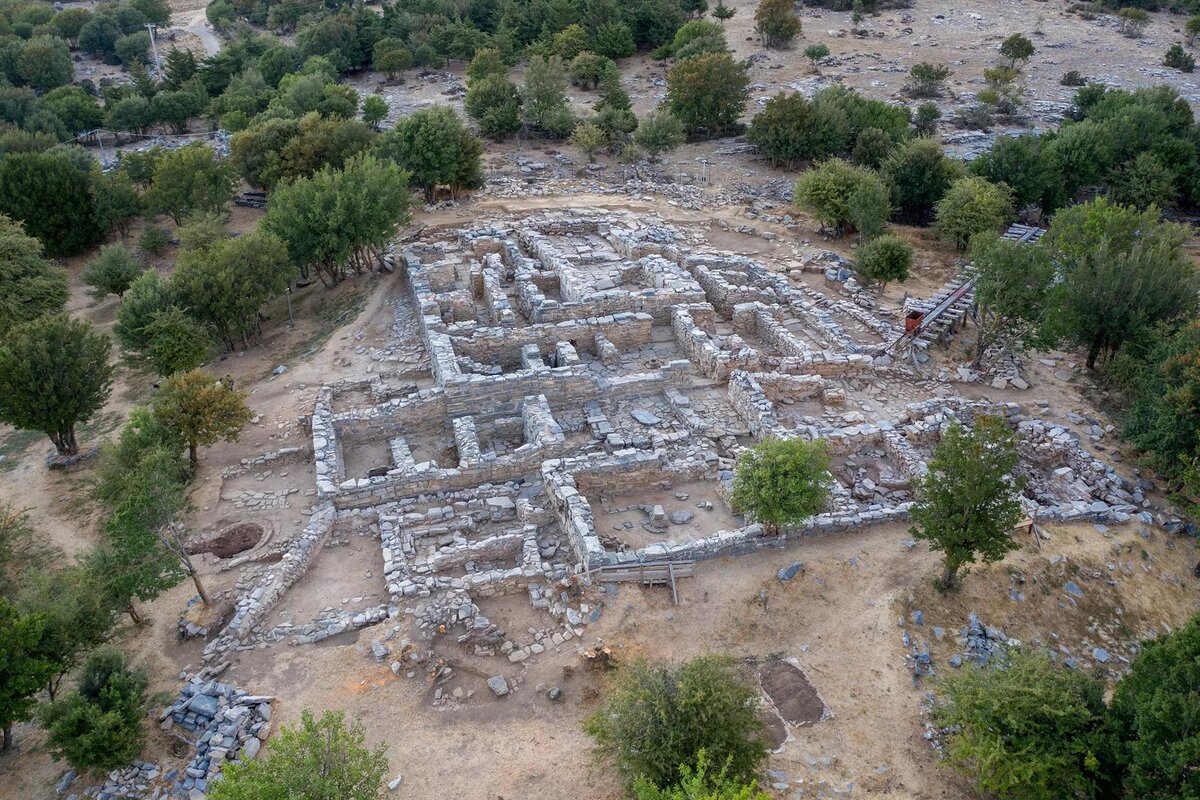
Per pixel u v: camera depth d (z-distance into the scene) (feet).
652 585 103.86
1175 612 106.63
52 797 82.23
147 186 285.84
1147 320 146.72
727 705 75.15
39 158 240.53
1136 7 477.36
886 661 94.07
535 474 128.67
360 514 119.14
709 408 143.33
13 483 142.92
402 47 411.75
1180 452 117.80
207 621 101.24
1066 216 184.03
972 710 78.18
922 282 200.13
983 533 94.58
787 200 251.19
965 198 212.23
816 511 105.81
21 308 187.83
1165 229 180.04
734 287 178.70
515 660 94.53
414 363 157.79
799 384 145.69
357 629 99.96
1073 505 118.32
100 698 83.66
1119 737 73.05
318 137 240.73
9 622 82.17
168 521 100.94
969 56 402.11
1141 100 282.36
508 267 198.80
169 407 126.00
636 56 424.87
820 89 331.57
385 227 189.16
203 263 168.66
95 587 95.96
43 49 434.30
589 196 251.60
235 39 520.01
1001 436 95.45
